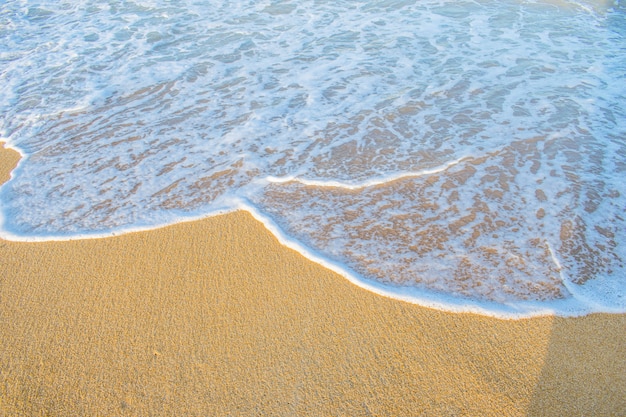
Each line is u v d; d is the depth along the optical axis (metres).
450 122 4.69
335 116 4.83
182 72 5.77
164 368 2.50
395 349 2.57
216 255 3.22
